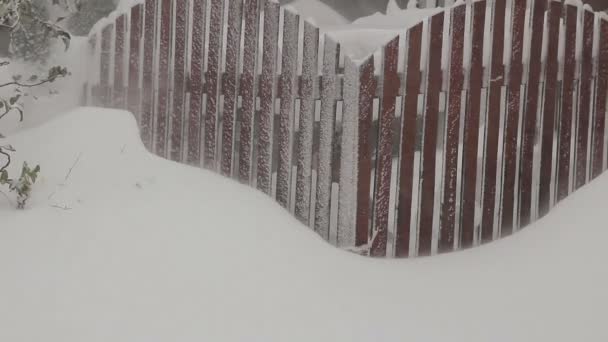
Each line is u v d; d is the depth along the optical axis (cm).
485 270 375
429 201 403
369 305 334
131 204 364
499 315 333
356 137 395
